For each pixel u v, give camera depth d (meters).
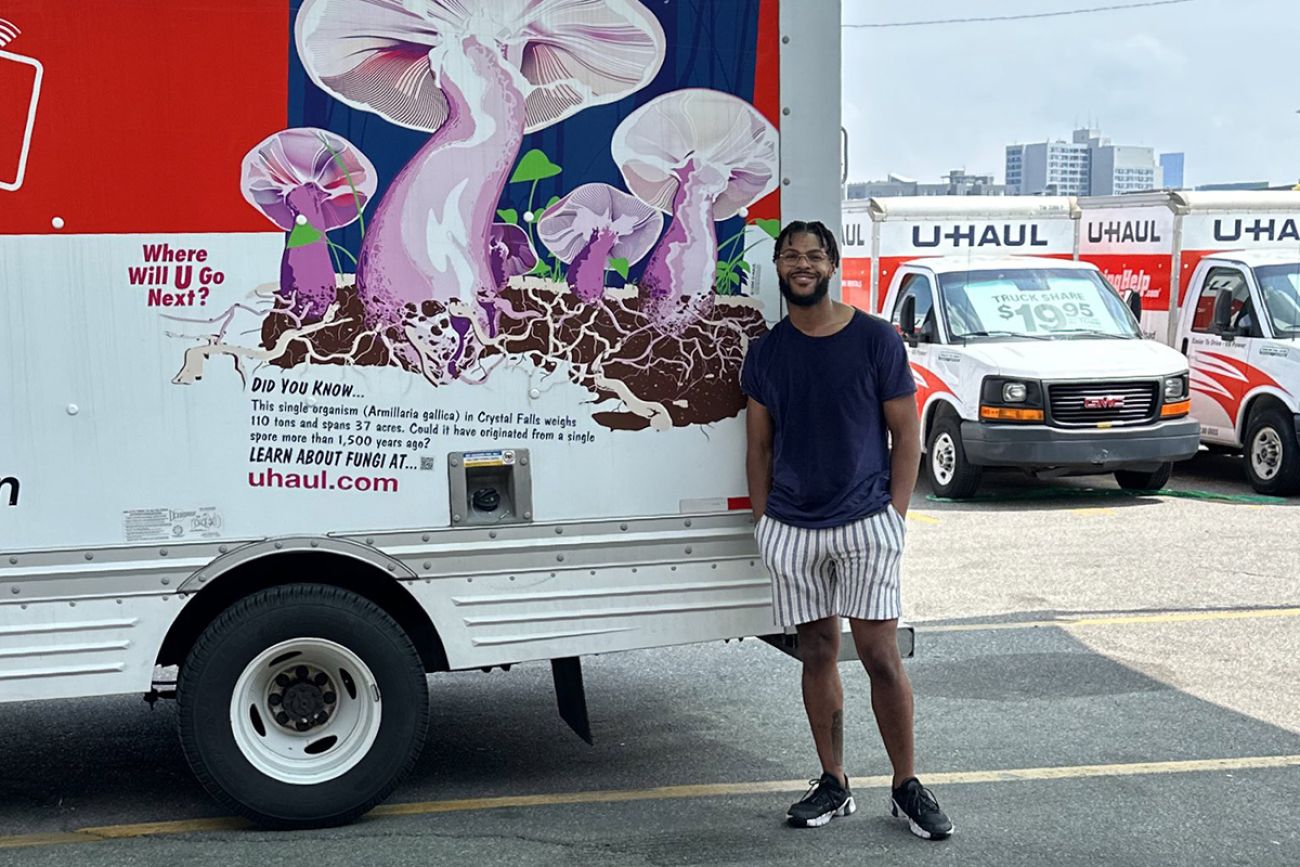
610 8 5.24
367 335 5.13
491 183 5.19
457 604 5.28
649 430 5.39
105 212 4.93
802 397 5.06
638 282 5.34
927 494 13.82
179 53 4.94
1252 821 5.32
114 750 6.29
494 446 5.27
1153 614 8.67
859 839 5.16
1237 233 14.97
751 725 6.59
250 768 5.15
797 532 5.08
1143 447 12.74
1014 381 12.65
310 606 5.12
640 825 5.32
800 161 5.45
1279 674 7.33
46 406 4.93
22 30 4.83
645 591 5.43
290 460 5.11
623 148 5.29
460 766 6.04
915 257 15.41
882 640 5.12
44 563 4.96
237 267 5.02
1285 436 13.32
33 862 5.00
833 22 5.43
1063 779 5.78
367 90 5.08
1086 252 16.05
